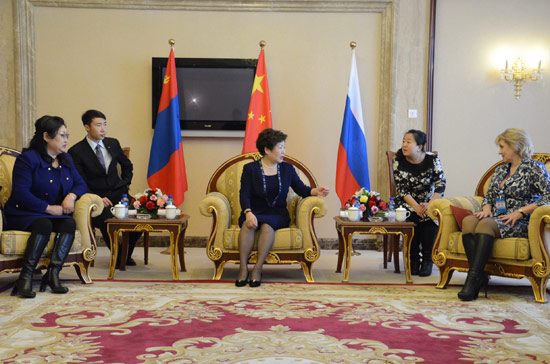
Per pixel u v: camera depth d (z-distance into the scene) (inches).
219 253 158.4
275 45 231.3
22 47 227.9
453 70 231.0
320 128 232.8
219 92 230.8
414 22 228.8
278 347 97.2
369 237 235.6
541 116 231.1
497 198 150.2
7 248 133.6
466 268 145.3
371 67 231.6
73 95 231.1
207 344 98.5
